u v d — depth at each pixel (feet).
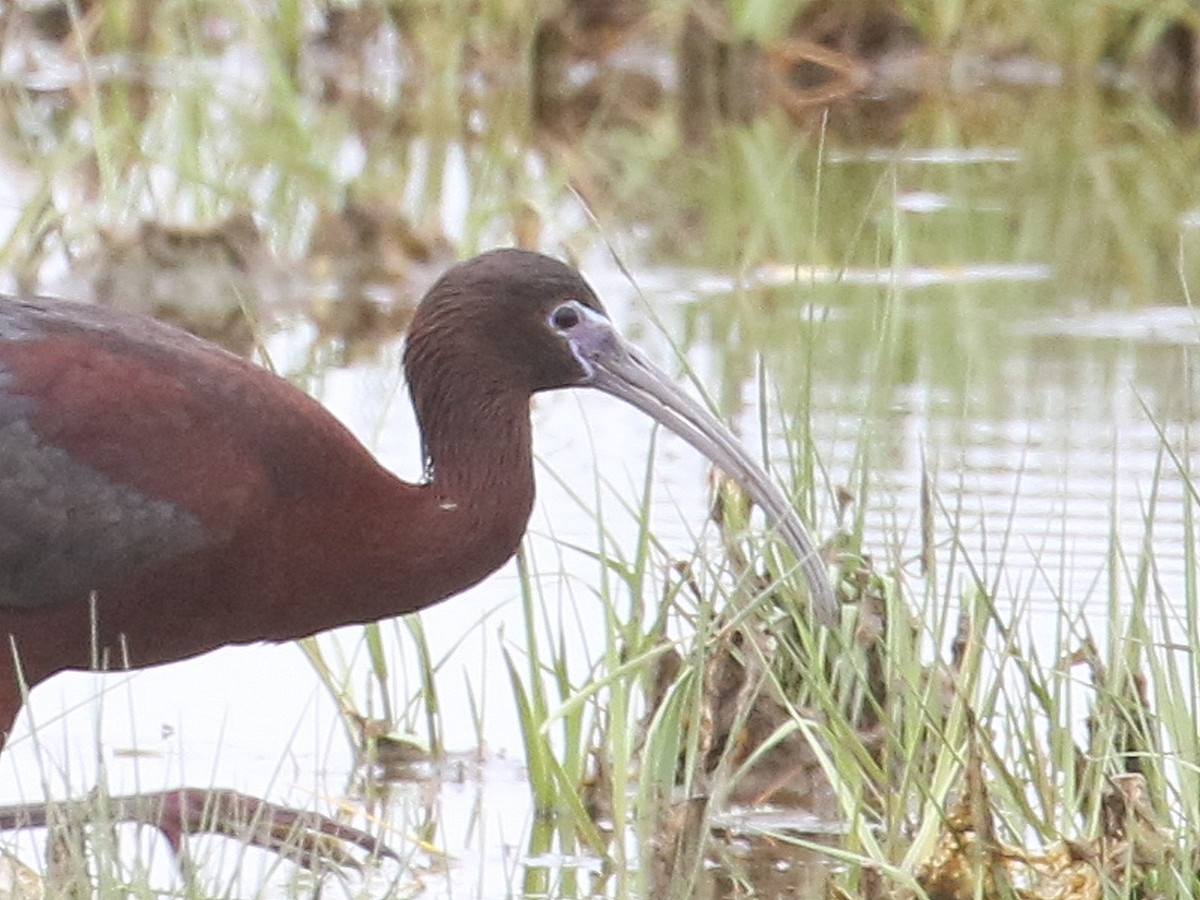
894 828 36.17
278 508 36.45
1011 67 79.30
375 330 59.16
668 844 36.04
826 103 76.69
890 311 44.98
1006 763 37.42
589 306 38.01
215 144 68.85
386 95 75.87
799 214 65.57
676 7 77.15
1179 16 78.84
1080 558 45.14
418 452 50.16
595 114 75.77
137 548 36.09
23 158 68.33
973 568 37.81
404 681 41.73
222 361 36.88
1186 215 66.64
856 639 39.32
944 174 69.82
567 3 77.05
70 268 60.44
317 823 35.55
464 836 37.99
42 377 36.09
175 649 37.29
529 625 38.93
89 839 34.32
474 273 37.47
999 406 52.44
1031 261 62.95
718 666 38.99
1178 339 57.11
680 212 66.23
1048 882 34.60
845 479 47.65
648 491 38.91
